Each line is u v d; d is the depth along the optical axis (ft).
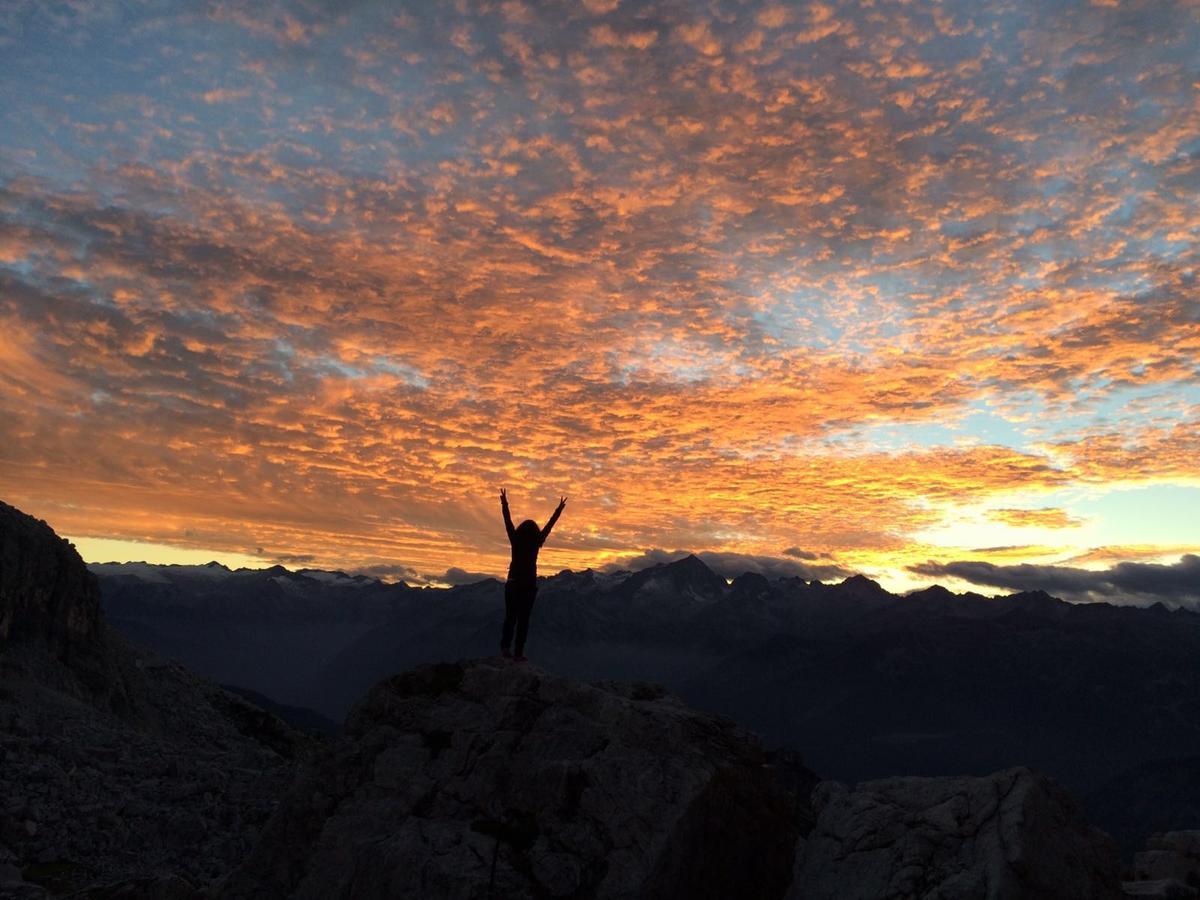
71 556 237.04
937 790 35.94
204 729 222.48
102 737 154.20
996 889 29.53
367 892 35.37
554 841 35.19
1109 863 32.83
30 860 90.48
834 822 36.29
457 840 35.76
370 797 39.45
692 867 34.19
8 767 113.60
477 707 42.04
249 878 39.58
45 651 211.82
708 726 40.01
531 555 47.01
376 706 43.16
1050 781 34.27
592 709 39.68
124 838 99.55
